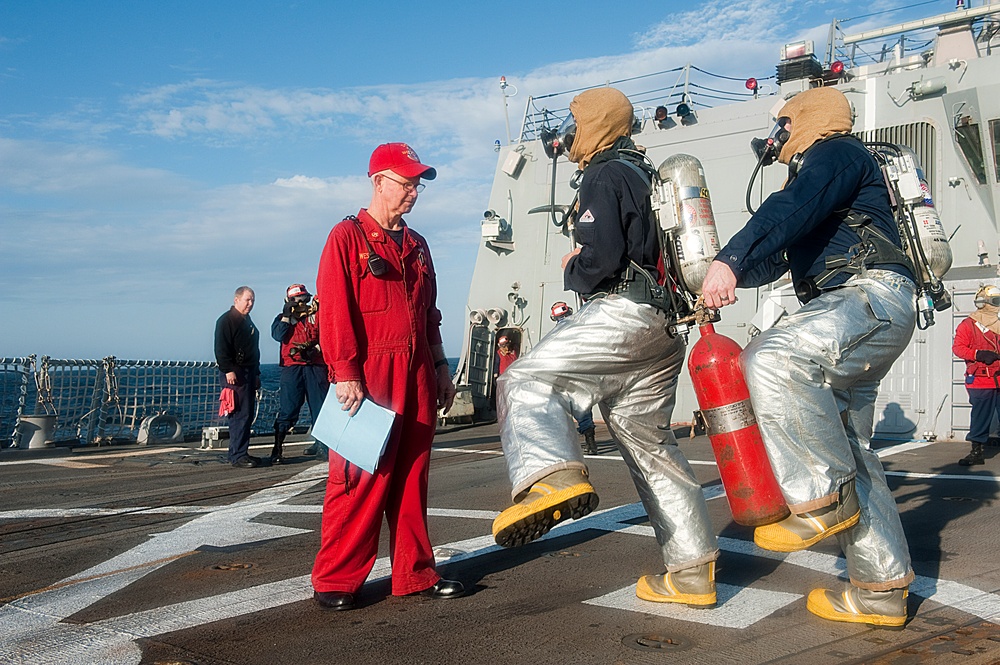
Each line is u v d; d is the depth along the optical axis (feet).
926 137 39.47
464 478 26.32
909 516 18.80
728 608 11.84
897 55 43.55
